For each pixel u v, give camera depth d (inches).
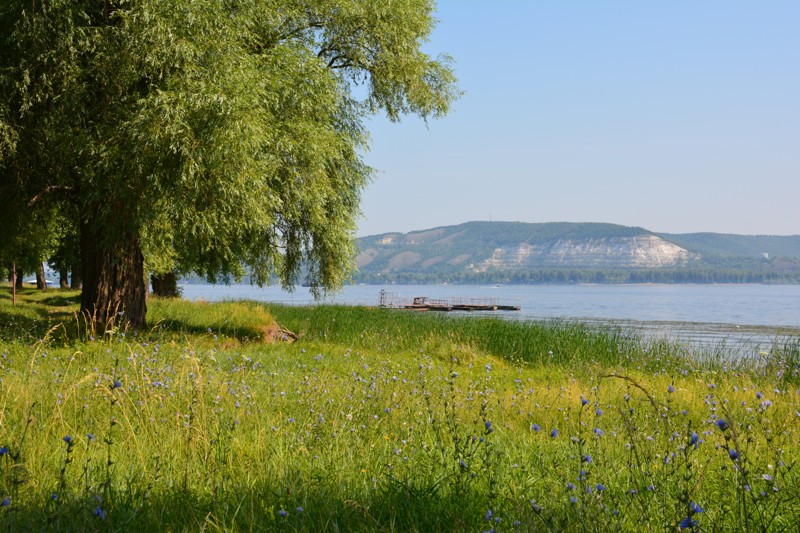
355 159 922.1
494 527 160.2
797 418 337.7
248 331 962.1
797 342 787.4
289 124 758.5
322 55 921.5
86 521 158.2
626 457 238.2
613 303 6584.6
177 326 926.4
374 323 1138.0
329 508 179.5
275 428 261.4
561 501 183.3
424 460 233.3
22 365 434.0
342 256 930.7
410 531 166.6
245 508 180.7
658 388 474.9
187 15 654.5
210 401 315.6
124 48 653.9
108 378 326.6
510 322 1082.7
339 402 324.8
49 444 240.8
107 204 694.5
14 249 919.7
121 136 653.3
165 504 181.2
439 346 829.8
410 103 954.7
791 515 184.4
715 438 271.6
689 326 2591.0
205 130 634.8
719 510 181.5
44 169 746.2
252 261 948.0
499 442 277.7
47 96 671.1
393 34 894.4
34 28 645.3
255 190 684.1
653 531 169.6
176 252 1397.6
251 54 761.0
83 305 787.4
